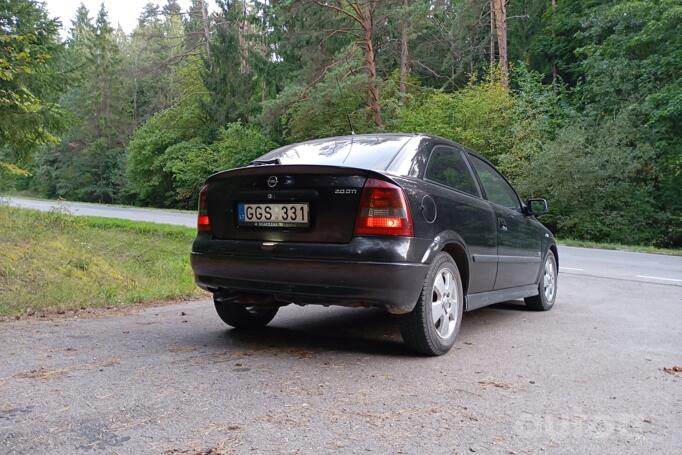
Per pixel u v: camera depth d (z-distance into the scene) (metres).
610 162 20.55
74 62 12.85
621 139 21.09
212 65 40.84
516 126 23.47
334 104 27.30
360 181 3.38
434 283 3.61
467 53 36.44
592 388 2.99
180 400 2.60
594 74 23.73
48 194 54.84
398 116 27.64
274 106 27.11
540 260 5.64
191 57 46.00
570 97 28.41
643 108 20.69
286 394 2.73
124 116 55.78
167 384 2.86
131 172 44.56
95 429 2.23
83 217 21.22
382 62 32.31
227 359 3.43
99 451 2.02
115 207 35.81
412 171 3.79
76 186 52.72
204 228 3.96
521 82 26.41
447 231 3.82
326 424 2.34
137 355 3.49
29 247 9.47
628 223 20.47
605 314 5.57
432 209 3.69
